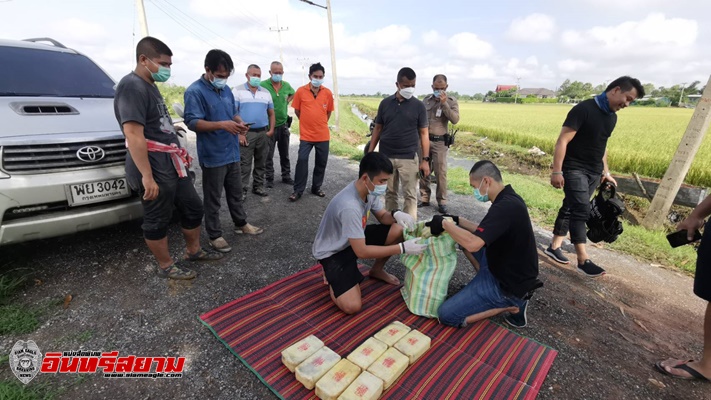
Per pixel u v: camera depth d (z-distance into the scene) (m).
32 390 1.84
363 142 15.28
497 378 2.06
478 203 5.66
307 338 2.19
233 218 3.73
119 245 3.32
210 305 2.61
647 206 6.42
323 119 4.85
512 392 1.97
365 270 3.25
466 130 18.91
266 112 4.75
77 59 3.90
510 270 2.32
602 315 2.83
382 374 1.94
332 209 2.54
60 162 2.57
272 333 2.34
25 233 2.45
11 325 2.23
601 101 3.08
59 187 2.53
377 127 4.14
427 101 4.92
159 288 2.76
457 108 4.82
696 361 2.22
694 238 2.29
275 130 5.46
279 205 4.80
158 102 2.54
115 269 2.96
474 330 2.48
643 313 2.92
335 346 2.25
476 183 2.46
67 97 3.35
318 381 1.88
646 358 2.38
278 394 1.88
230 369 2.06
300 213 4.55
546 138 14.00
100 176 2.71
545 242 4.22
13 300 2.49
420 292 2.56
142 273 2.93
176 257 3.24
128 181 2.56
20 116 2.68
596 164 3.28
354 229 2.41
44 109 2.89
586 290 3.19
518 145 14.30
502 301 2.38
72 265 2.95
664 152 10.66
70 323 2.33
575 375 2.16
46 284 2.69
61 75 3.56
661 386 2.13
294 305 2.64
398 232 2.78
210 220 3.31
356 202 2.49
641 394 2.06
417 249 2.48
